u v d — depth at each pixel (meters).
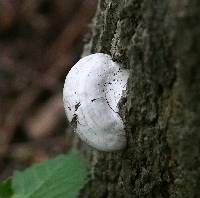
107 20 0.60
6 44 1.15
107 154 0.65
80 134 0.57
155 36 0.51
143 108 0.56
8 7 1.17
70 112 0.57
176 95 0.51
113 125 0.57
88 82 0.56
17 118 1.04
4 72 1.10
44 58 1.12
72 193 0.62
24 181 0.64
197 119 0.50
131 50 0.55
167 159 0.55
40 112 1.06
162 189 0.58
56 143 1.01
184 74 0.49
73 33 1.13
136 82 0.55
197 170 0.52
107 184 0.68
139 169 0.60
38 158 0.98
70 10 1.16
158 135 0.55
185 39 0.48
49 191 0.63
